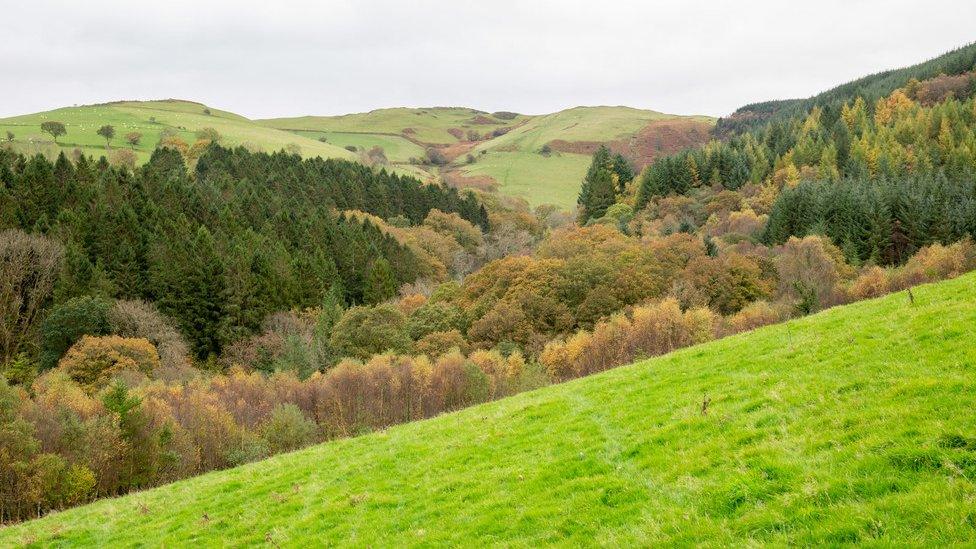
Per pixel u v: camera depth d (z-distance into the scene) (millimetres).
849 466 12609
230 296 104375
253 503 23641
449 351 77938
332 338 93625
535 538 14328
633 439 19578
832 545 10125
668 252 107500
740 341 30312
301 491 23797
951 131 179875
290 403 60594
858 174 165500
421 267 153500
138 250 105938
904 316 24578
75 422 42531
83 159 129250
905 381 16594
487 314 94500
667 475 15711
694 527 12273
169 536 21844
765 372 22516
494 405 32812
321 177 190875
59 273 94375
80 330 83000
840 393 17641
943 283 30016
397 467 24062
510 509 16531
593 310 90250
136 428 43938
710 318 73250
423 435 28562
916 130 188625
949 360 17484
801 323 30312
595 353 72500
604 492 15797
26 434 40062
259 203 147875
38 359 84500
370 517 19125
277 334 97625
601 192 198000
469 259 167625
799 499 12023
